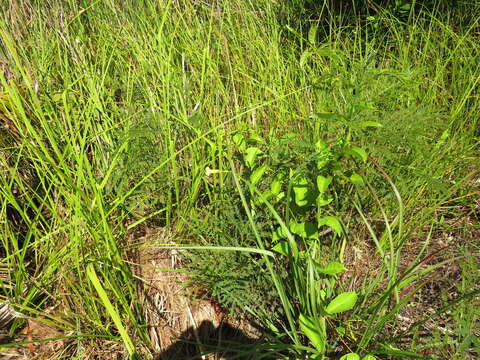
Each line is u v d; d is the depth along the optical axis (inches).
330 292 52.6
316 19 101.0
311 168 54.1
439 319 55.2
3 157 63.6
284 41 93.4
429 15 88.7
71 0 83.0
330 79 63.4
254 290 56.0
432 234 68.3
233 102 79.9
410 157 66.1
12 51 56.9
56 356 53.0
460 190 72.3
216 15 88.3
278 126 76.6
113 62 81.3
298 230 48.2
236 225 57.5
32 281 54.4
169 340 57.7
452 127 77.3
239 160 65.1
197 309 60.7
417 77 80.0
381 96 66.2
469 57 84.0
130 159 64.6
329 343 52.1
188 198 65.6
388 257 63.7
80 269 56.7
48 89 72.7
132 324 56.1
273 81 79.0
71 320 54.6
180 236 65.8
